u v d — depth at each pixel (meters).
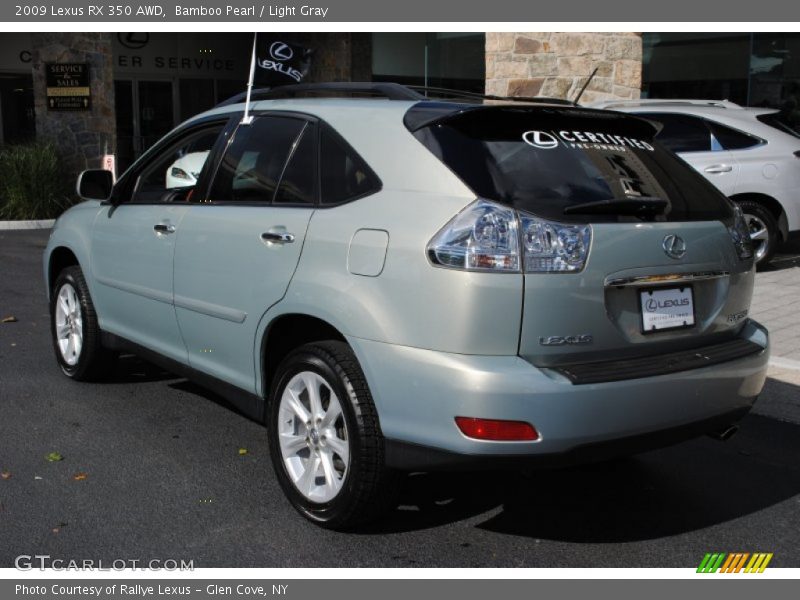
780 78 14.48
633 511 4.11
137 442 4.84
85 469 4.45
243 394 4.33
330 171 3.88
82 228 5.70
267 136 4.36
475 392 3.14
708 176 9.70
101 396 5.67
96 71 16.77
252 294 4.07
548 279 3.20
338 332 3.79
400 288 3.34
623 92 12.09
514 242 3.20
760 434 5.19
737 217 3.98
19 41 22.16
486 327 3.17
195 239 4.52
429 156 3.49
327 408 3.79
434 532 3.85
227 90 23.94
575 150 3.68
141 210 5.11
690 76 15.43
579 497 4.26
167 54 22.69
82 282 5.73
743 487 4.41
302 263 3.79
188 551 3.62
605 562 3.62
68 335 6.00
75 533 3.75
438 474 4.51
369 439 3.50
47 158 15.86
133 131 22.44
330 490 3.73
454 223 3.25
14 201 15.37
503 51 12.39
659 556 3.68
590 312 3.29
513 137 3.61
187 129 5.08
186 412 5.38
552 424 3.16
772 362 6.38
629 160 3.82
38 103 16.91
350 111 3.95
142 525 3.84
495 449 3.17
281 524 3.88
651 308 3.50
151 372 6.25
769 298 8.57
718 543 3.80
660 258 3.48
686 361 3.51
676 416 3.44
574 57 12.02
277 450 3.99
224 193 4.50
